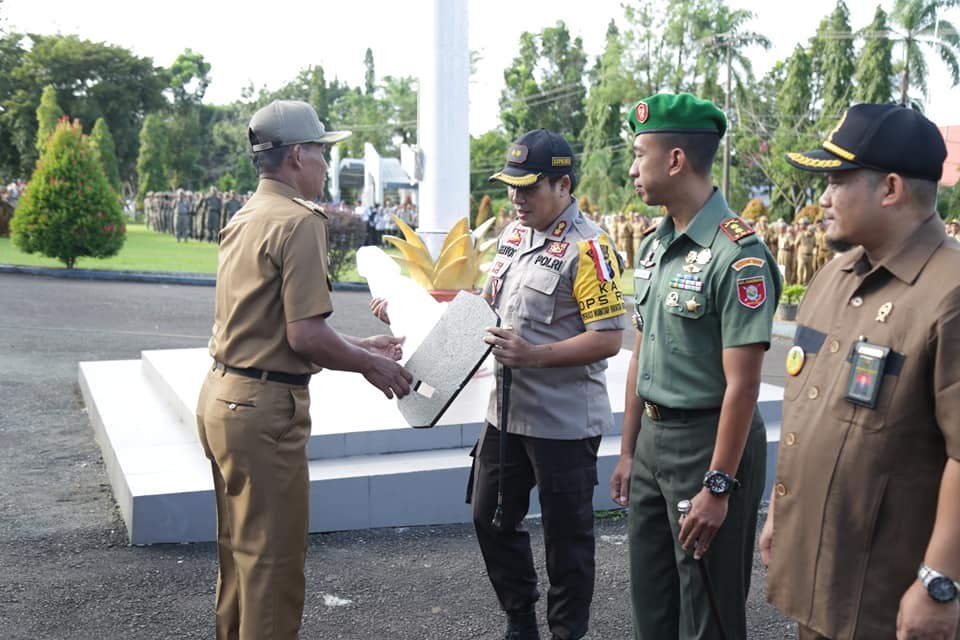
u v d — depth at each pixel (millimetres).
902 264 1958
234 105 77938
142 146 57750
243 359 2848
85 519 4715
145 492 4379
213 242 29797
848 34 38625
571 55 60625
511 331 3066
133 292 14852
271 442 2830
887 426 1924
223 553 3119
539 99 60031
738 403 2451
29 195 17547
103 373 7492
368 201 38562
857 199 1986
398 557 4305
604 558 4395
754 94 41844
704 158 2609
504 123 61281
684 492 2646
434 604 3828
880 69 36719
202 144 71562
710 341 2594
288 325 2787
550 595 3354
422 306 4410
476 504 3418
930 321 1865
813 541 2043
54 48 53375
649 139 2617
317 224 2830
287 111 2920
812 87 42656
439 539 4547
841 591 1994
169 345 10141
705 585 2619
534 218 3252
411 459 4926
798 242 19156
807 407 2094
